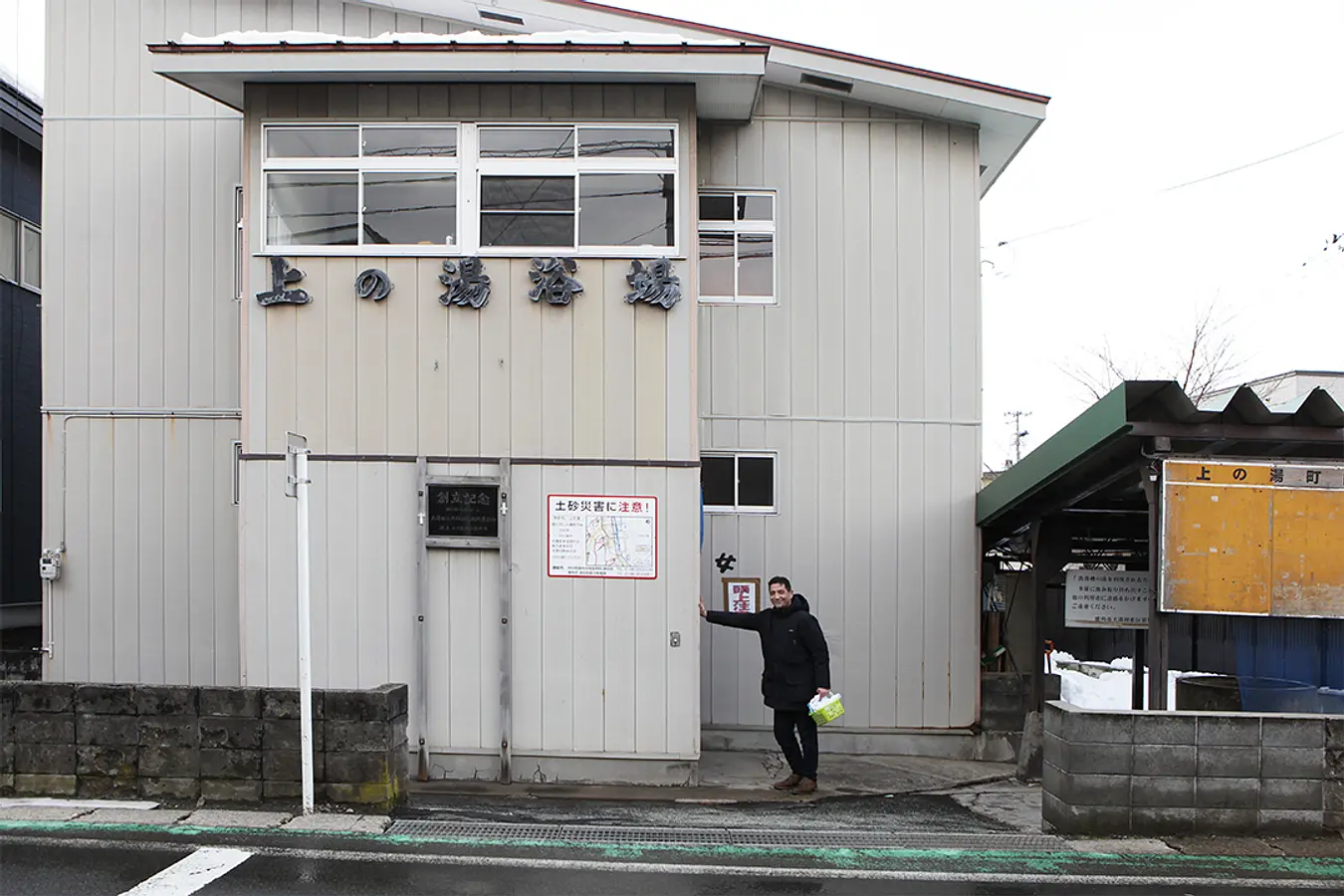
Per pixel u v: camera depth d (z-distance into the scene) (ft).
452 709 25.29
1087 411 23.58
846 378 31.32
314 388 25.70
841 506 31.19
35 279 38.60
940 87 30.22
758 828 20.29
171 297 30.53
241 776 20.10
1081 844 18.70
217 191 30.58
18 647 36.58
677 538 25.53
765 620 25.63
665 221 26.03
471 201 25.96
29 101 37.29
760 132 31.42
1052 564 29.19
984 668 32.04
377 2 29.91
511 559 25.45
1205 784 19.19
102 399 30.40
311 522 25.52
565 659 25.35
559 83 26.02
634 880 16.42
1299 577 22.18
